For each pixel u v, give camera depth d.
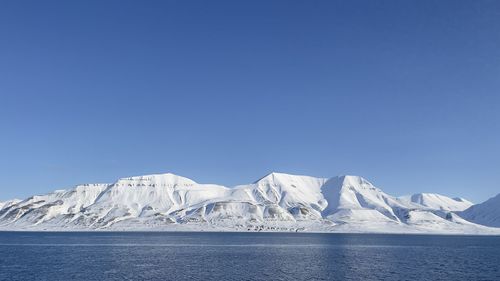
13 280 128.88
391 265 174.88
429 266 172.88
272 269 157.25
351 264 177.12
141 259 194.62
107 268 157.75
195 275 140.25
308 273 146.88
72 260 189.12
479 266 174.50
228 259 196.62
